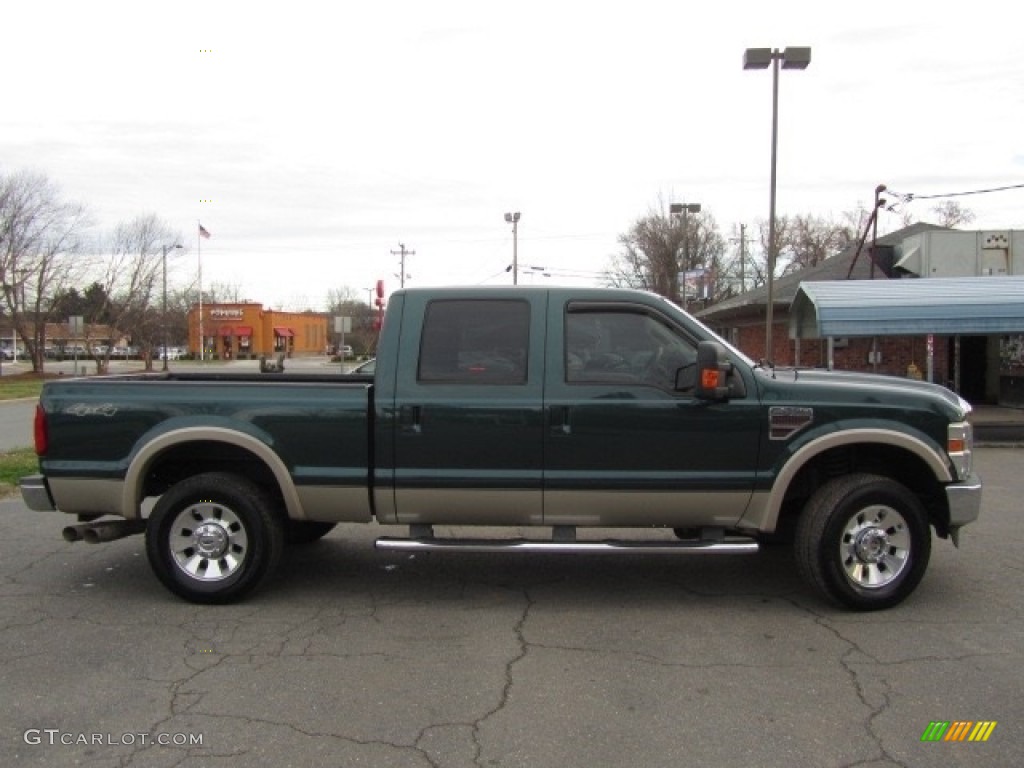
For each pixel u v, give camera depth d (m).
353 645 4.55
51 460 5.26
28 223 38.03
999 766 3.23
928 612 5.06
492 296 5.17
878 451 5.24
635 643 4.57
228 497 5.19
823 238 61.72
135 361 64.88
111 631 4.77
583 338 5.12
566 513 5.11
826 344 20.56
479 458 5.05
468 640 4.63
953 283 15.24
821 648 4.48
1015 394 18.88
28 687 3.98
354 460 5.12
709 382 4.75
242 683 4.03
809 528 5.05
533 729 3.55
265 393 5.16
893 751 3.35
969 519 5.05
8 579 5.84
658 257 55.97
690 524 5.14
